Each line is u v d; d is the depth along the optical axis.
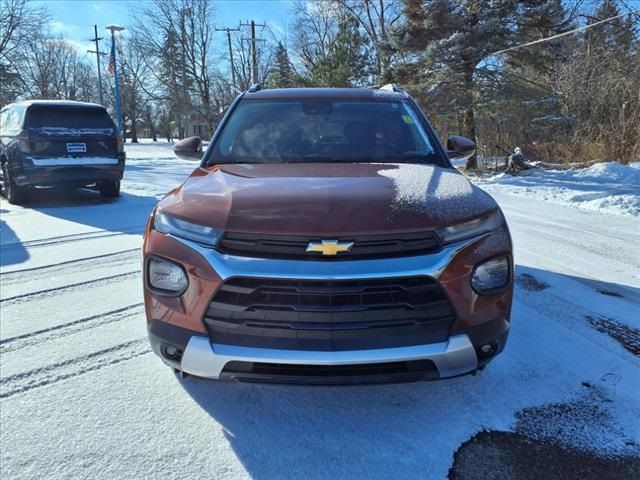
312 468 1.92
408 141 3.14
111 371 2.67
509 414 2.25
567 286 3.98
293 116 3.32
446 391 2.45
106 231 6.17
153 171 15.18
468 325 1.99
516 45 12.54
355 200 2.08
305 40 33.94
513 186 10.12
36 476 1.87
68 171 7.83
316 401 2.39
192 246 2.01
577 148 13.88
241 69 45.47
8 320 3.36
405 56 14.44
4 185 8.62
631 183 9.83
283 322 1.89
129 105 53.53
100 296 3.85
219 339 1.95
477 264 2.00
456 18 12.73
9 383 2.53
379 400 2.39
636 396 2.38
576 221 6.66
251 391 2.48
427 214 2.01
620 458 1.97
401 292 1.90
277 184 2.30
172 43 41.94
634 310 3.46
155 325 2.09
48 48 47.81
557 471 1.90
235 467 1.93
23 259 4.88
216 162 2.99
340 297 1.87
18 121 7.88
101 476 1.87
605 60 14.65
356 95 3.55
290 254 1.90
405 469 1.92
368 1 28.61
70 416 2.25
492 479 1.86
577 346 2.91
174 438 2.10
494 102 12.72
